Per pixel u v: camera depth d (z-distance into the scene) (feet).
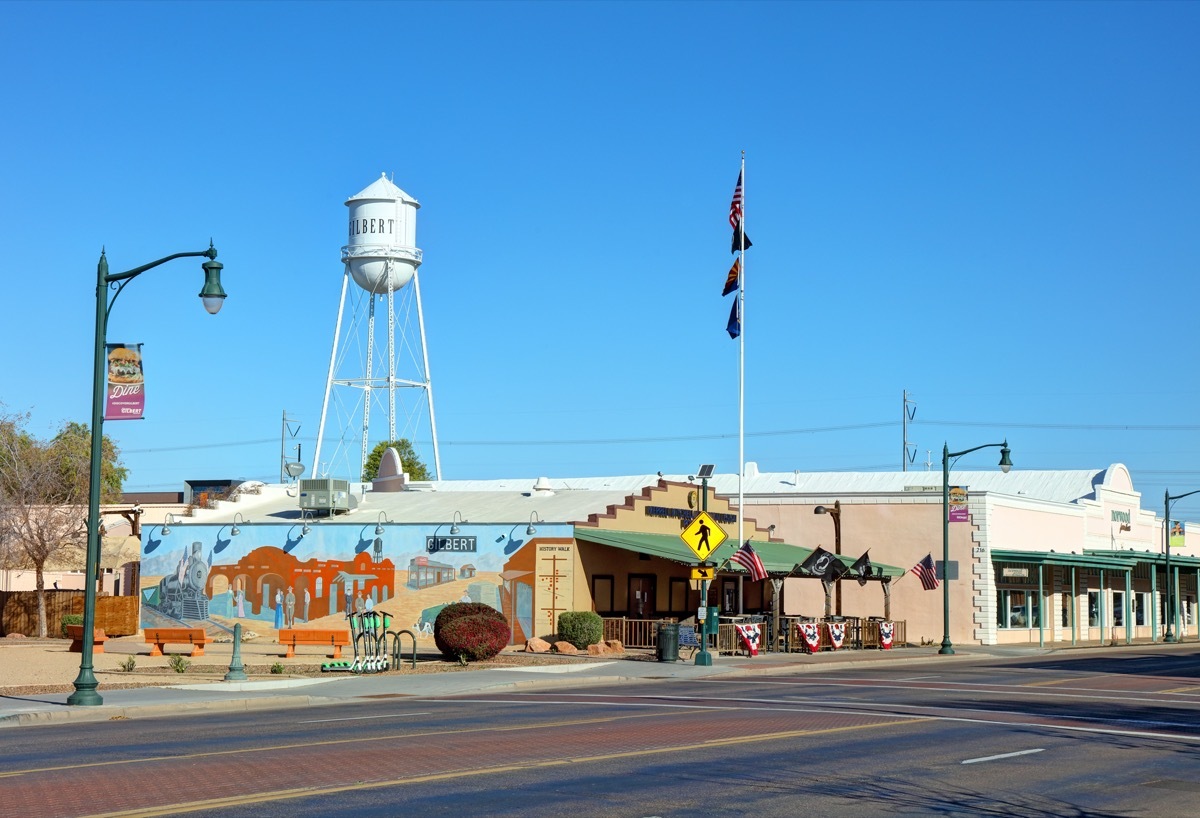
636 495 148.36
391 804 39.42
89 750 52.54
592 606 138.00
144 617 158.81
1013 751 56.54
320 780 43.96
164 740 56.39
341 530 148.87
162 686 86.07
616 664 113.29
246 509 165.48
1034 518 196.03
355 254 203.21
